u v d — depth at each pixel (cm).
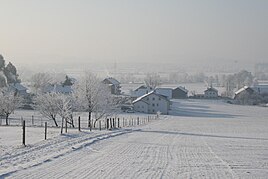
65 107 5681
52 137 3044
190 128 5975
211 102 15412
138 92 14788
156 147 2659
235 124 7294
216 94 17462
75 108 6450
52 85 12738
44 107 5978
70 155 2081
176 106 13525
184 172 1598
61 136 3156
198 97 17388
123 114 10388
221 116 10350
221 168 1719
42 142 2627
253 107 13600
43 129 4319
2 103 6819
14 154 1978
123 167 1709
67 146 2462
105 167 1700
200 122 7856
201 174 1555
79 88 6450
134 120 8062
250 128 6153
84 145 2595
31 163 1731
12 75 12444
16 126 5169
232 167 1753
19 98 7925
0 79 10688
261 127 6444
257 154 2295
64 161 1852
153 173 1564
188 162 1903
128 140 3181
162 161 1928
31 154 2012
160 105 11494
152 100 11538
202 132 5022
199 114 10994
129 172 1580
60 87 11962
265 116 10362
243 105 14562
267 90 16850
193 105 14000
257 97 15700
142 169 1659
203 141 3288
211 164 1841
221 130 5612
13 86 11125
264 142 3250
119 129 4925
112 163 1828
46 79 12344
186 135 4228
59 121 7056
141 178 1452
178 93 17150
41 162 1772
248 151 2462
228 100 16212
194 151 2434
